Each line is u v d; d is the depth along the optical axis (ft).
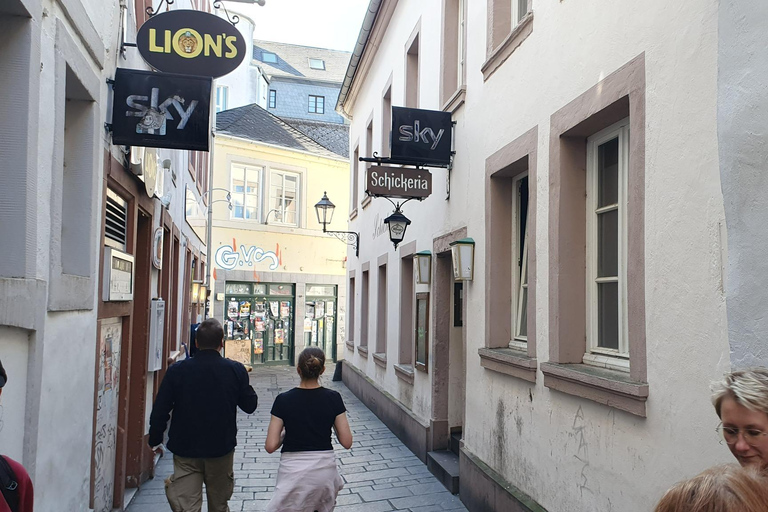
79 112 13.41
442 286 24.90
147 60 15.96
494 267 18.86
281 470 13.03
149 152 19.40
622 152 12.96
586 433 12.72
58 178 11.06
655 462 10.43
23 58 9.59
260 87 117.91
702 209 9.46
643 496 10.73
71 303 11.89
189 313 41.68
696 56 9.69
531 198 15.81
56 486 11.42
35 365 10.00
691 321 9.63
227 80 111.45
